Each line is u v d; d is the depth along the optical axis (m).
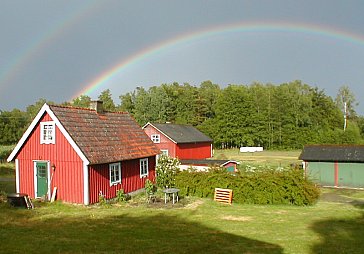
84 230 14.98
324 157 35.44
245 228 16.11
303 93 96.56
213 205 22.67
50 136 23.44
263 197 23.73
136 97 107.94
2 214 17.86
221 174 25.53
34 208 19.98
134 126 30.38
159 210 20.56
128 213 19.38
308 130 85.88
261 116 86.69
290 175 23.98
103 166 23.38
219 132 85.50
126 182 25.89
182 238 13.90
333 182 35.09
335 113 91.19
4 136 89.06
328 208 22.56
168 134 53.84
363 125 90.69
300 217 19.17
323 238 14.35
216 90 114.25
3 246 12.23
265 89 100.88
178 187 26.61
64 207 20.84
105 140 24.95
